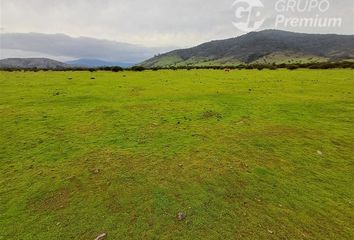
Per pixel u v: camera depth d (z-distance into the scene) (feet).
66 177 45.29
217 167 47.62
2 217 36.32
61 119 78.89
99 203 38.24
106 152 54.70
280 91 123.95
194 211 36.24
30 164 50.85
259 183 43.55
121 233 32.76
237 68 306.76
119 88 131.85
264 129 68.74
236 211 36.58
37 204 38.81
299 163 51.39
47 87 136.36
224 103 98.37
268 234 32.76
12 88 133.18
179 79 170.19
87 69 273.75
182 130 67.87
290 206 38.29
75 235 32.73
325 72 215.10
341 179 46.39
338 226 34.68
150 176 44.65
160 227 33.55
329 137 64.69
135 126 71.61
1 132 68.54
